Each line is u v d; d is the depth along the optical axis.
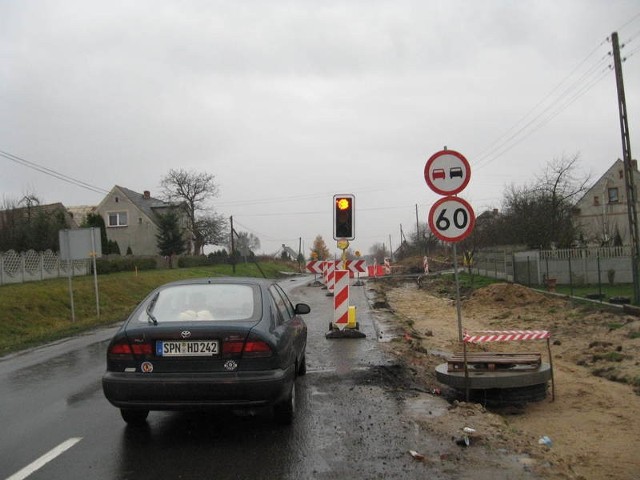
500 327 16.55
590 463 5.67
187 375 5.22
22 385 8.45
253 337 5.34
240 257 65.44
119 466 4.80
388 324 14.63
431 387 7.94
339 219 12.82
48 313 20.20
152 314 5.80
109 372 5.38
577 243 39.44
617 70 19.86
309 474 4.54
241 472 4.61
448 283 35.91
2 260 24.39
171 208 66.50
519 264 29.08
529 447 5.23
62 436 5.68
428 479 4.41
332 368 8.82
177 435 5.61
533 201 40.12
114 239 66.69
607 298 20.03
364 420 6.01
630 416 7.36
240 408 5.28
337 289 12.44
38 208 46.12
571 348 12.41
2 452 5.23
